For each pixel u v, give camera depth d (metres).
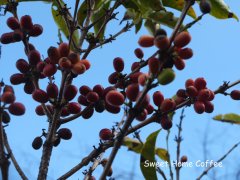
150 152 0.83
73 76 0.78
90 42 0.81
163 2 0.98
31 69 0.77
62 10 0.82
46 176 0.74
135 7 0.95
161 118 0.72
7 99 0.66
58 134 0.77
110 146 0.74
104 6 1.00
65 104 0.76
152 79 0.62
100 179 0.61
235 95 0.77
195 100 0.74
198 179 0.87
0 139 0.65
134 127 0.71
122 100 0.69
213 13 0.92
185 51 0.65
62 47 0.75
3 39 0.78
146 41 0.66
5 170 0.64
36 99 0.75
